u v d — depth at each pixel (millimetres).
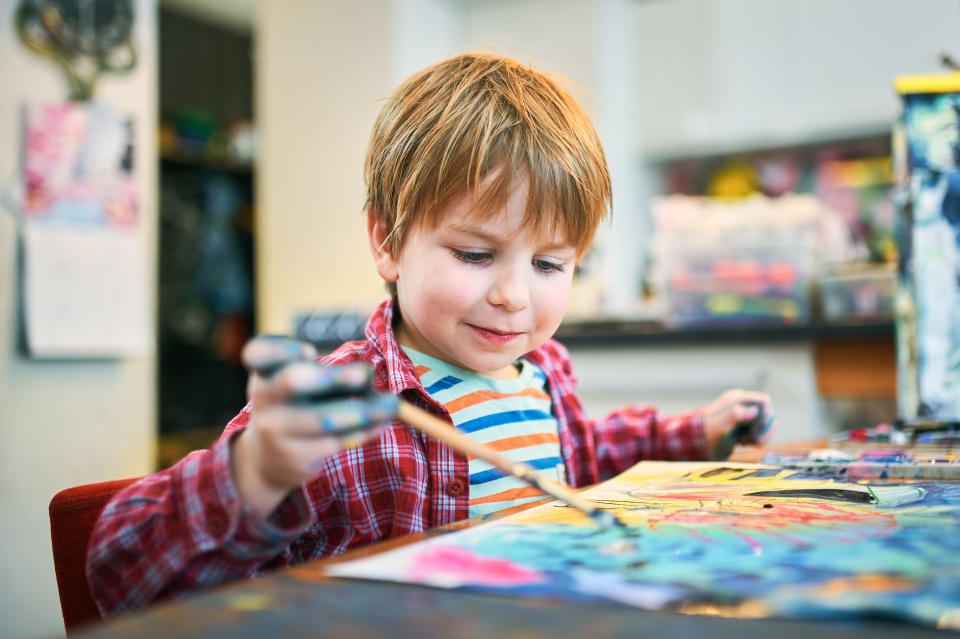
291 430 410
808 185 3805
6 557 1699
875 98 3424
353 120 3242
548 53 3564
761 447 948
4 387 1717
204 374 4309
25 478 1736
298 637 306
